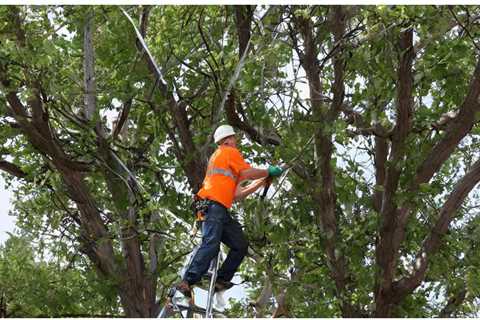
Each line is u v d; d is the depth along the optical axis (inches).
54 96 1167.6
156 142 1278.3
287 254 1183.6
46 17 1157.7
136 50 1213.1
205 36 1178.0
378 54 1017.5
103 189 1507.1
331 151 1090.1
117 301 1470.2
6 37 1098.1
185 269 831.7
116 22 1173.7
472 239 1293.1
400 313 1194.0
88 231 1389.0
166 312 844.6
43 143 1187.9
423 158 1180.5
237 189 854.5
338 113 1073.5
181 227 1226.6
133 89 1194.6
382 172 1240.8
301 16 1029.8
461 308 1397.6
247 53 1045.8
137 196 1270.9
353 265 1202.6
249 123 1121.4
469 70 1179.3
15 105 1165.7
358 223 1210.6
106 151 1247.5
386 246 1160.8
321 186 1113.4
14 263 1389.0
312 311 1190.3
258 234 1155.3
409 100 1071.6
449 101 1203.9
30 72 1099.3
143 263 1360.7
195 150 1192.8
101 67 1295.5
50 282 1409.9
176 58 1123.3
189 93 1255.5
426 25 998.4
